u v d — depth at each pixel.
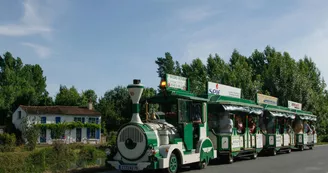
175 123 14.57
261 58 68.75
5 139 33.47
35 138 33.31
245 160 20.19
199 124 15.72
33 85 85.81
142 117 14.84
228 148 18.05
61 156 18.02
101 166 15.88
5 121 66.81
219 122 18.88
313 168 15.88
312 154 24.52
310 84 45.66
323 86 58.50
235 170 15.16
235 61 64.25
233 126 19.14
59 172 15.27
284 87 44.44
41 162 16.92
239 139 19.41
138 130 12.99
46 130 50.69
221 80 48.12
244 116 20.66
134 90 13.32
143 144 12.83
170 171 13.34
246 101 22.12
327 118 47.09
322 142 43.09
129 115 13.95
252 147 21.08
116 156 13.48
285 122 26.80
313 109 43.84
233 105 18.80
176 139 13.93
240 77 46.44
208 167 16.44
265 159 20.80
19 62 86.00
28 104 69.50
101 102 72.44
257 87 44.62
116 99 74.81
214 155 17.00
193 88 43.03
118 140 13.38
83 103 74.06
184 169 15.52
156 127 13.72
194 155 14.93
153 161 12.65
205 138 16.02
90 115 56.50
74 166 16.98
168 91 14.64
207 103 17.14
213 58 59.88
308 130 30.94
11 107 68.81
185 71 60.97
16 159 16.73
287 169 15.52
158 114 14.96
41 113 52.69
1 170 15.78
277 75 46.06
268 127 24.72
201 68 59.44
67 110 56.00
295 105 31.89
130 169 12.89
